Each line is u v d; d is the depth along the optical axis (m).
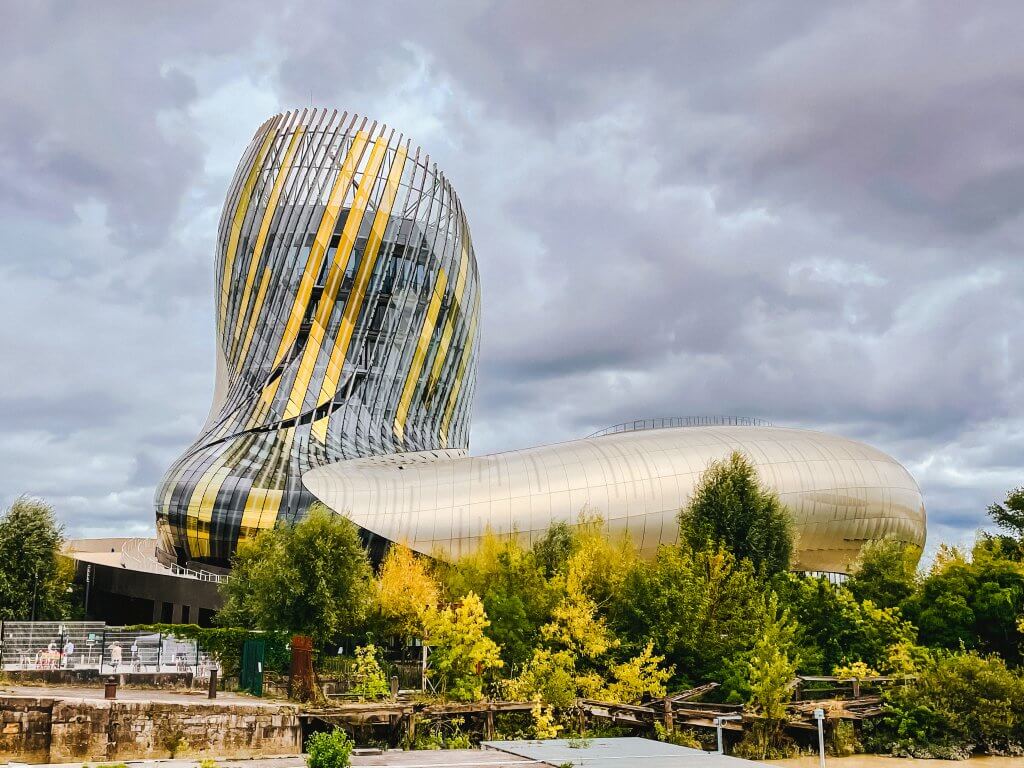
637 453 73.50
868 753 41.59
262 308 93.62
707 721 41.25
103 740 32.38
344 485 71.06
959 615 53.75
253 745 34.59
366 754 32.78
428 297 97.06
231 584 61.06
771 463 74.81
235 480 79.31
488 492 70.25
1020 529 71.56
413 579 55.19
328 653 52.69
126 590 80.94
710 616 49.66
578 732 41.28
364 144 96.25
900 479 80.81
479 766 29.69
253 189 97.69
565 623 49.56
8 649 45.88
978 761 40.31
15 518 66.06
